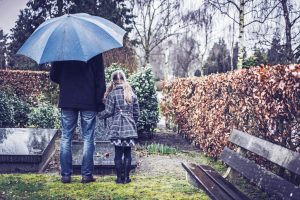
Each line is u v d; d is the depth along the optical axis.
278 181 3.86
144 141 12.09
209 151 9.23
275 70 5.21
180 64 63.84
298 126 4.70
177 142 12.12
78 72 5.30
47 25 5.39
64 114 5.40
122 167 5.86
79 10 33.25
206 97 9.46
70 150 5.52
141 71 12.34
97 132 10.11
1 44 37.38
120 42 5.22
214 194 4.15
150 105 12.26
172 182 5.74
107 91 5.88
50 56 4.96
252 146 4.93
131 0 37.47
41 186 5.33
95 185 5.41
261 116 5.80
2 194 4.98
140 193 5.04
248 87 6.38
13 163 7.17
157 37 43.84
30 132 9.40
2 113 12.33
